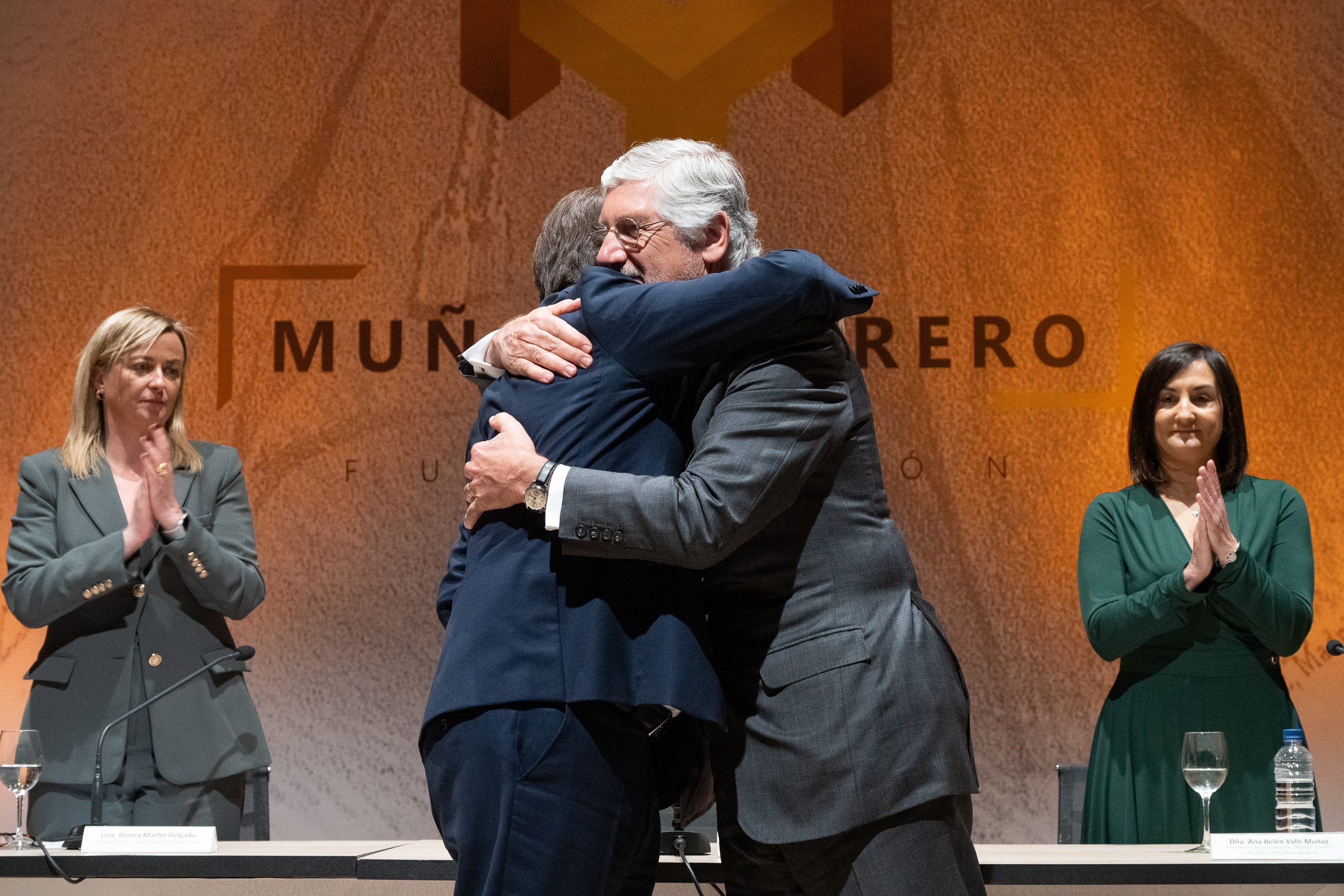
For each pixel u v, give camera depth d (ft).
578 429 10.21
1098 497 20.72
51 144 32.12
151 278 31.78
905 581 10.77
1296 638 18.02
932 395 30.42
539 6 31.68
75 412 19.99
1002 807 29.68
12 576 18.79
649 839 10.19
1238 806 18.06
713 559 9.69
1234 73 30.58
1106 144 30.66
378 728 30.68
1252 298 30.19
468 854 9.37
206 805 17.99
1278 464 29.94
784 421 9.98
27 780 14.55
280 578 31.07
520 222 31.37
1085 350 30.35
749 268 10.07
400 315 31.40
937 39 31.07
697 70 31.30
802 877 10.32
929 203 30.73
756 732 10.37
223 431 31.35
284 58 32.07
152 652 18.38
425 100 31.76
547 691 9.50
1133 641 18.44
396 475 31.14
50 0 32.35
